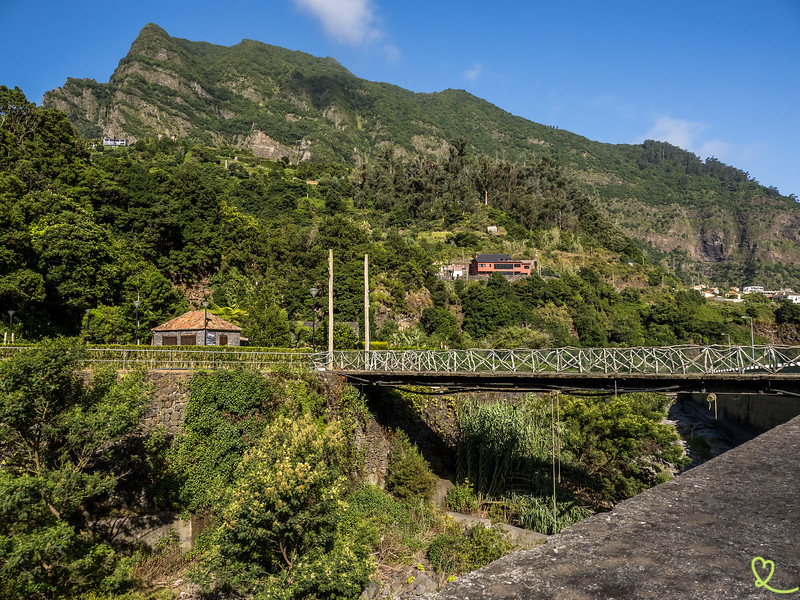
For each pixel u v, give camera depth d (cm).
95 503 1895
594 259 14588
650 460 2997
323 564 1570
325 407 2580
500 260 12050
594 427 2934
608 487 2764
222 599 1716
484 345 7875
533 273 11750
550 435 2969
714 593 296
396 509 2452
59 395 1622
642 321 11931
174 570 1922
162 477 2034
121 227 6169
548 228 15912
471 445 2912
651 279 14112
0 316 3678
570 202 17438
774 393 1934
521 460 2838
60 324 4209
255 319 5428
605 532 402
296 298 7206
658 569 332
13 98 5812
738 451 575
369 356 2961
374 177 15000
